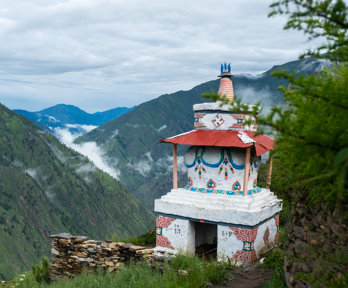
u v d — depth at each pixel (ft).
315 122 9.36
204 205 41.42
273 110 9.10
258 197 42.09
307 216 20.22
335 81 13.02
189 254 41.11
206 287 27.96
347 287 11.62
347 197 12.49
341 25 8.62
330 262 14.46
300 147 9.23
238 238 38.78
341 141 8.82
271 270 32.04
